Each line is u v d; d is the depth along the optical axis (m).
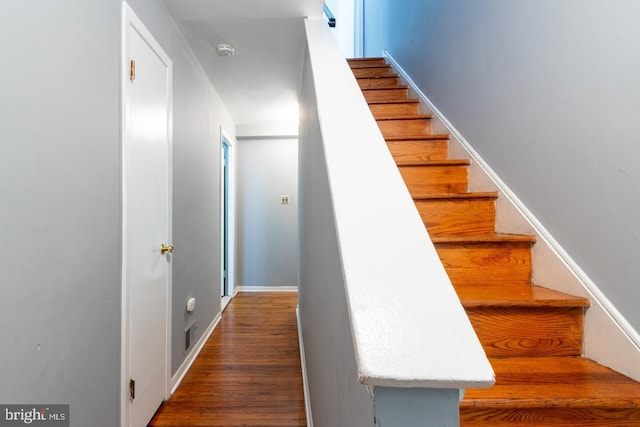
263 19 1.79
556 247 1.12
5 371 0.71
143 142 1.38
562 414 0.77
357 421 0.47
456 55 1.89
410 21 2.68
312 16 1.76
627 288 0.87
